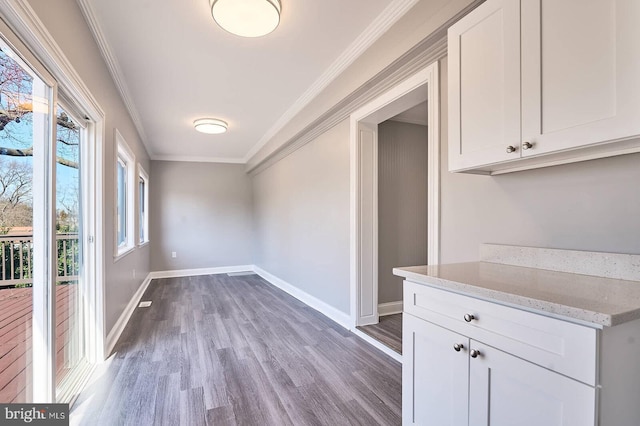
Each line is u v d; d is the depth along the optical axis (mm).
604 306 833
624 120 912
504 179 1603
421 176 3766
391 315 3441
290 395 1972
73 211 2117
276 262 5410
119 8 1990
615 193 1207
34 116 1471
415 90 2252
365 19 2158
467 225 1798
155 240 6266
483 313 1085
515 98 1209
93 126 2373
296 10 2049
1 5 1074
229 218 6840
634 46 893
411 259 3686
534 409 932
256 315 3682
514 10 1212
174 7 1992
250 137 5160
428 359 1317
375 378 2182
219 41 2385
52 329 1571
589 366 810
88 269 2389
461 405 1164
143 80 3029
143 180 5695
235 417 1753
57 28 1521
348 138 3184
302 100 3520
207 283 5605
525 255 1493
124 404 1874
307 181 4137
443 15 1705
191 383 2119
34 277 1472
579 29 1021
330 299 3578
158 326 3312
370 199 3105
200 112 3941
